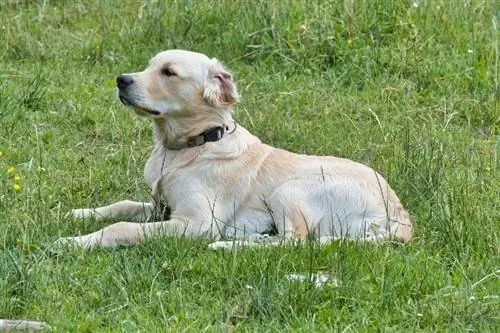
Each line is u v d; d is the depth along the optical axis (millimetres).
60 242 10352
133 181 12336
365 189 11234
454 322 8984
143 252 10250
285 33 16328
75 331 8797
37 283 9445
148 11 17125
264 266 9766
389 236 10758
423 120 14539
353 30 16344
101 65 16094
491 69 15727
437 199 11297
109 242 10562
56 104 14523
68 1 17922
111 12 17375
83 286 9516
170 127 11266
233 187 11219
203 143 11266
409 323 9016
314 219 11133
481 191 11953
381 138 13688
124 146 13477
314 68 15852
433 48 16203
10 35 16438
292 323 8891
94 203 11844
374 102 15055
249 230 11211
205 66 11273
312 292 9227
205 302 9312
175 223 10922
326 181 11211
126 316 9008
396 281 9602
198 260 10039
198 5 17078
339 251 10117
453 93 15289
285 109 14742
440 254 10516
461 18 16797
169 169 11234
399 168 12461
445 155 13008
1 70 15492
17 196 11539
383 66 15875
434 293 9461
